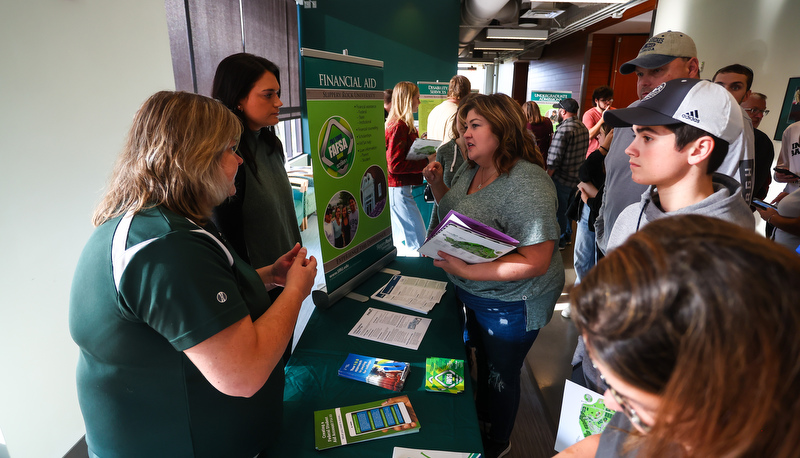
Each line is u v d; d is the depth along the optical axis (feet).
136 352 2.54
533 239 4.31
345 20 21.49
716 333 0.91
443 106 13.05
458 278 5.20
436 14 22.16
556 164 13.38
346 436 3.35
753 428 0.91
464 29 26.05
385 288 5.99
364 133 6.28
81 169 6.06
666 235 1.12
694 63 5.67
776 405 0.90
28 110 5.23
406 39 22.29
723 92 2.82
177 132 2.55
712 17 11.37
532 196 4.36
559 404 7.25
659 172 3.08
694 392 0.95
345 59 5.79
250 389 2.58
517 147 4.60
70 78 5.80
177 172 2.53
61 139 5.71
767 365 0.88
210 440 2.88
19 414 5.33
